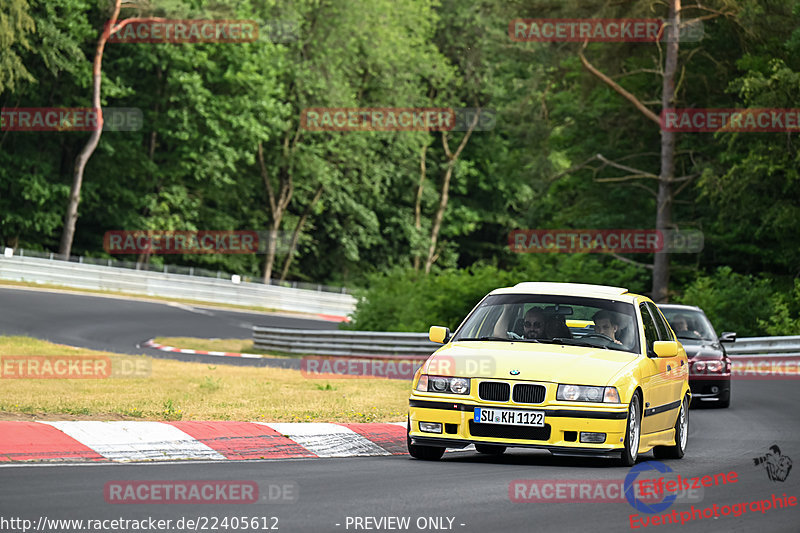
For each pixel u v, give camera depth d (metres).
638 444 41.62
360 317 138.38
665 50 165.25
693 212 167.75
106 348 114.50
